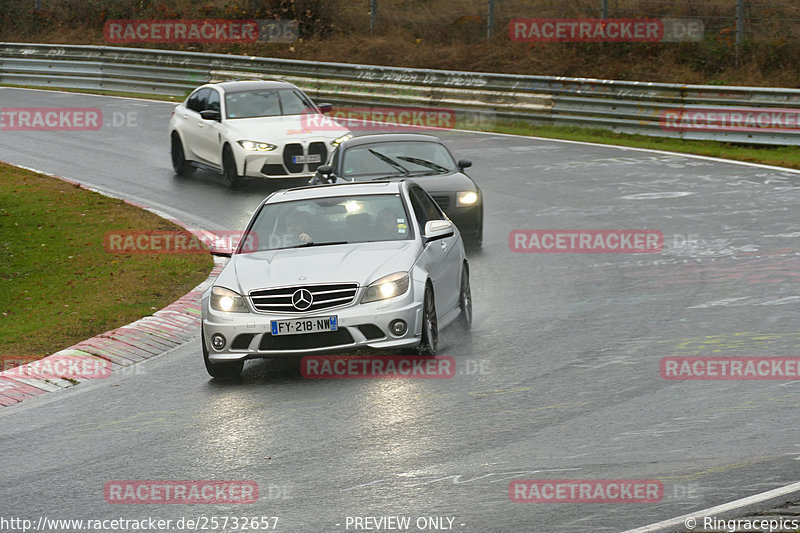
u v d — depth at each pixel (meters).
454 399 31.38
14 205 69.12
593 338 37.94
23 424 31.94
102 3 150.00
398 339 34.66
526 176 74.31
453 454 26.55
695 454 25.64
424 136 60.12
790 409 28.75
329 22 135.50
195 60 117.25
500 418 29.31
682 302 42.53
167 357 39.19
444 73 101.31
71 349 39.97
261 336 34.47
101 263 55.22
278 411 31.28
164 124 101.00
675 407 29.52
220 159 73.69
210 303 35.62
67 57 126.44
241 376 36.06
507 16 126.00
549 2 127.50
